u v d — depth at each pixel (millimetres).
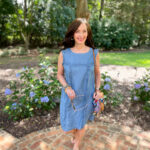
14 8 13359
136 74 6102
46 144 2254
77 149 2070
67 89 1673
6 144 2250
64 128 1886
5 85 4766
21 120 2842
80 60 1686
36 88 2889
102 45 16188
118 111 3174
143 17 18891
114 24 16062
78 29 1588
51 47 16719
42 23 14766
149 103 3180
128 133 2490
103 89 3234
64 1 14094
